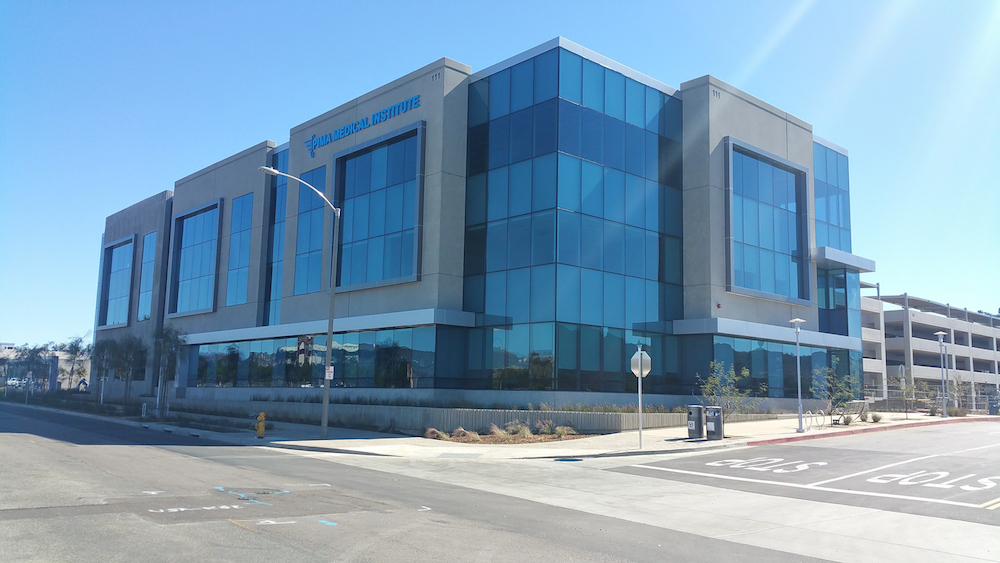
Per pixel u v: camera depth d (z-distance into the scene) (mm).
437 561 7945
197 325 50312
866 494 13992
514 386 30609
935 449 21875
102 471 14914
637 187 33625
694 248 34906
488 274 32625
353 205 38219
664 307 34062
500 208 32562
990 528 10883
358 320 35781
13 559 7301
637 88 34344
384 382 34531
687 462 19016
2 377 98875
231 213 48719
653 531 10344
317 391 38781
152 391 54812
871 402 51531
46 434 25625
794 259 38812
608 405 28734
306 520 9977
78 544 8070
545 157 30844
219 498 11734
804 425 29547
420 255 33562
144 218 59562
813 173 40719
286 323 41562
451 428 27000
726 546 9500
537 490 14203
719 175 35219
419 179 34031
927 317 76000
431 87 34594
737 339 34781
